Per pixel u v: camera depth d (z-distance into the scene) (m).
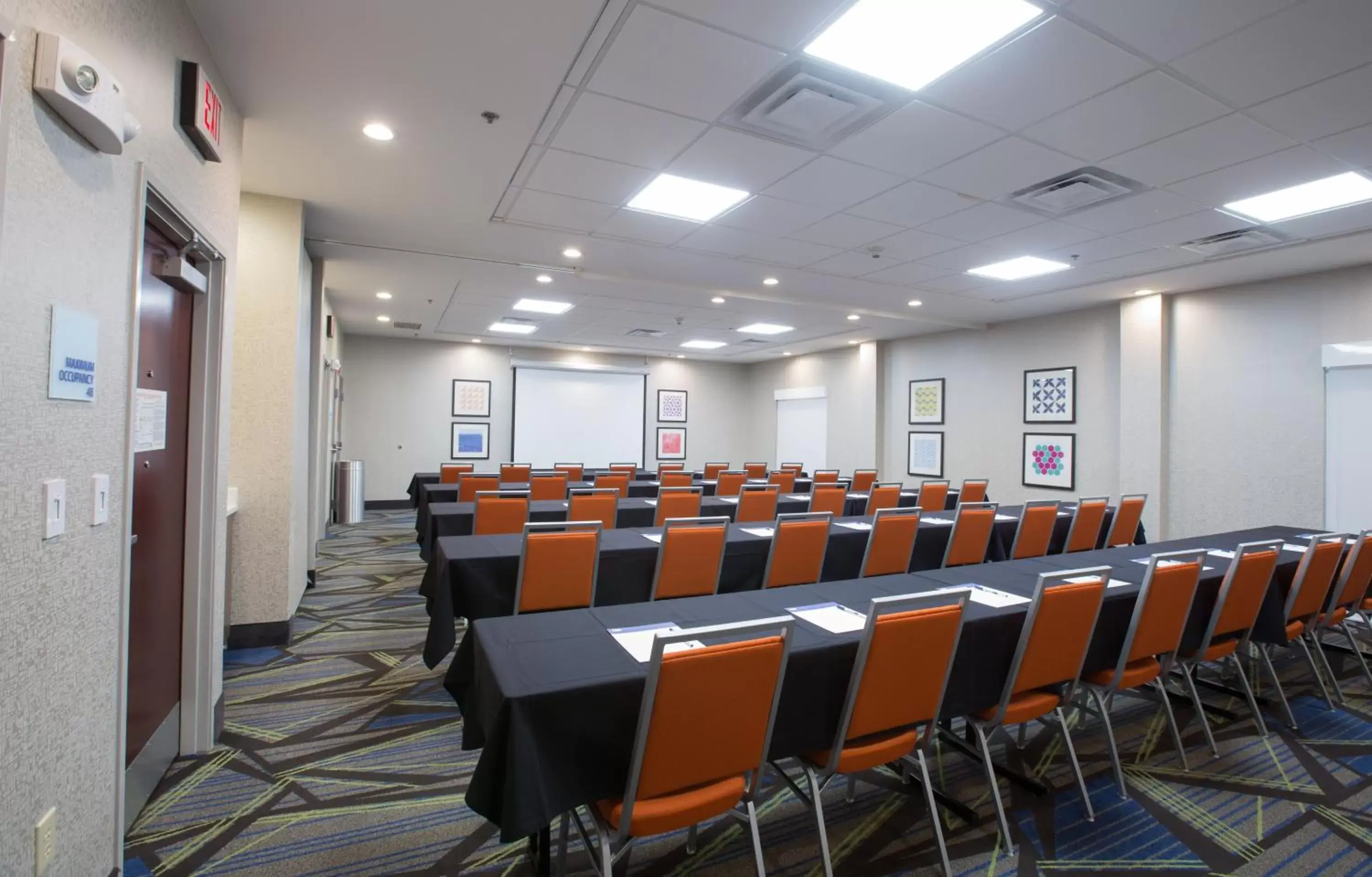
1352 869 2.03
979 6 2.16
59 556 1.38
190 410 2.56
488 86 2.74
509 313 8.16
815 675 1.81
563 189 3.92
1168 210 4.09
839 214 4.28
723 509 5.53
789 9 2.20
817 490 5.84
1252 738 2.94
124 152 1.64
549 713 1.52
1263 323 5.78
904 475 9.77
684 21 2.28
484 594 3.17
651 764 1.47
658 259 5.51
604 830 1.55
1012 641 2.19
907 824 2.24
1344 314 5.30
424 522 6.30
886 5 2.17
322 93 2.80
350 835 2.10
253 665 3.62
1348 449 5.27
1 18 1.12
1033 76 2.58
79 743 1.48
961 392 8.85
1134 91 2.68
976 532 4.32
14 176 1.17
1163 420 6.38
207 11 2.23
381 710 3.07
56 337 1.33
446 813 2.24
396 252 5.34
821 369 11.52
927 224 4.44
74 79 1.29
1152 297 6.45
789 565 3.62
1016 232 4.58
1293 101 2.73
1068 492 7.43
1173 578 2.40
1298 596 3.04
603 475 7.44
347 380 10.38
